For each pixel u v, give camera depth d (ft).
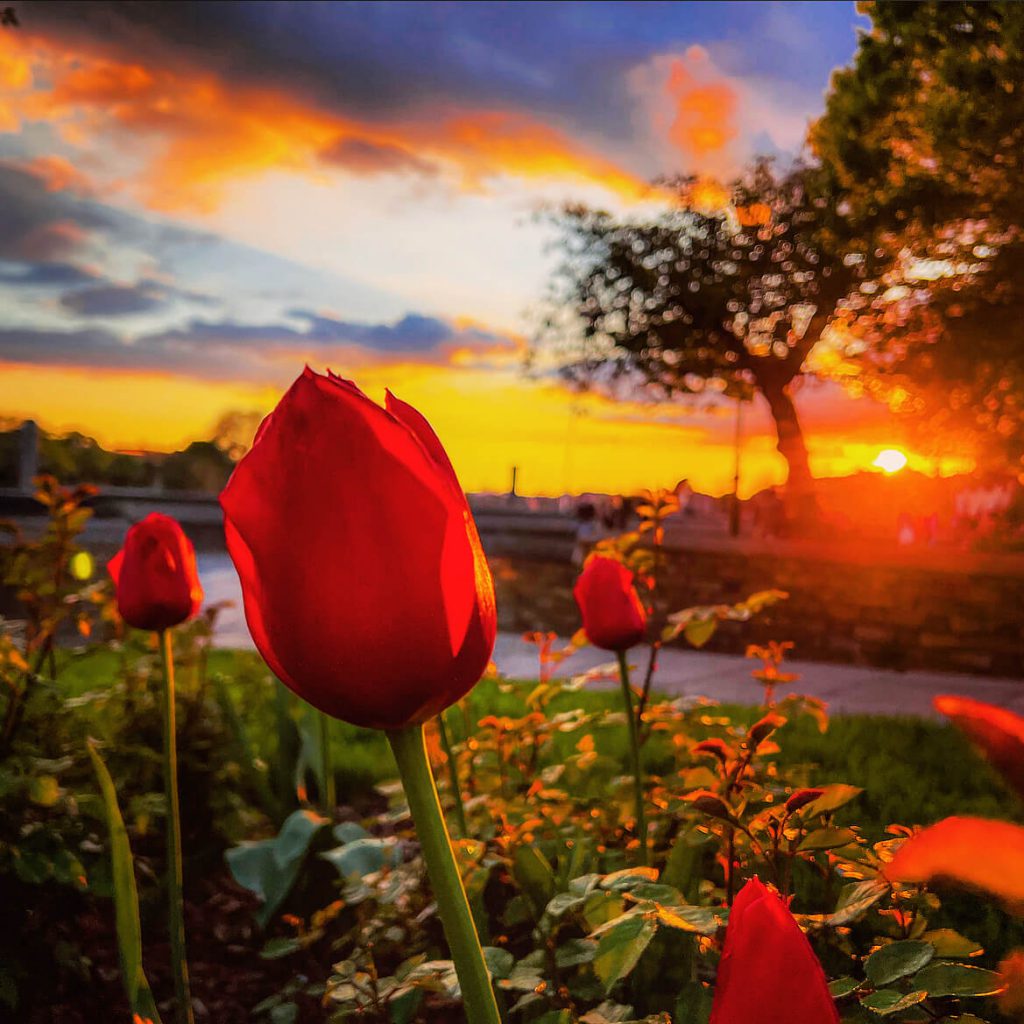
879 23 51.70
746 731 7.03
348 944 8.07
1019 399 58.49
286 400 1.59
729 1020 1.28
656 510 8.74
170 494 84.43
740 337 81.76
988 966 6.44
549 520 92.17
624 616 6.24
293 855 8.02
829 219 66.49
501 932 7.52
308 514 1.54
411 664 1.58
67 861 6.71
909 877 0.90
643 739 7.64
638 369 87.76
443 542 1.58
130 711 9.73
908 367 63.16
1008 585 34.86
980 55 46.52
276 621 1.61
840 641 37.81
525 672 27.04
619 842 7.36
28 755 7.43
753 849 4.80
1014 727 0.93
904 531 64.95
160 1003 7.43
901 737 14.99
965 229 56.70
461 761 8.43
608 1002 4.53
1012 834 0.86
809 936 4.38
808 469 76.33
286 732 10.35
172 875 5.46
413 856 8.04
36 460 75.56
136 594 5.25
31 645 8.74
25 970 7.08
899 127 54.70
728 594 39.93
